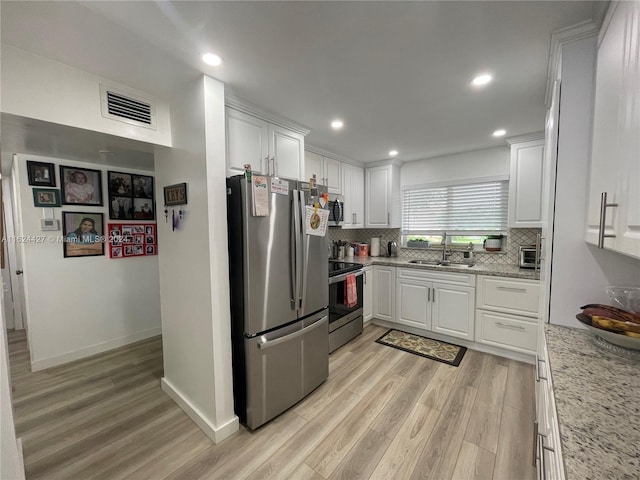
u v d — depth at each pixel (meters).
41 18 1.16
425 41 1.41
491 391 2.18
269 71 1.65
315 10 1.19
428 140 3.02
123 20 1.20
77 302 2.80
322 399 2.12
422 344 3.06
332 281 2.78
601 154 1.08
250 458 1.59
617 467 0.60
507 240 3.26
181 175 1.86
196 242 1.78
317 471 1.51
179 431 1.81
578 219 1.35
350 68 1.64
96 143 1.85
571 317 1.39
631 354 1.08
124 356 2.86
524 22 1.28
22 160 2.48
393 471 1.50
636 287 1.25
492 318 2.78
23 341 3.17
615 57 0.96
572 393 0.87
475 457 1.58
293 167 2.52
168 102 1.92
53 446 1.68
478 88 1.88
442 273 3.07
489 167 3.36
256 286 1.80
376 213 4.08
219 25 1.26
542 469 1.12
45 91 1.41
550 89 1.81
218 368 1.74
